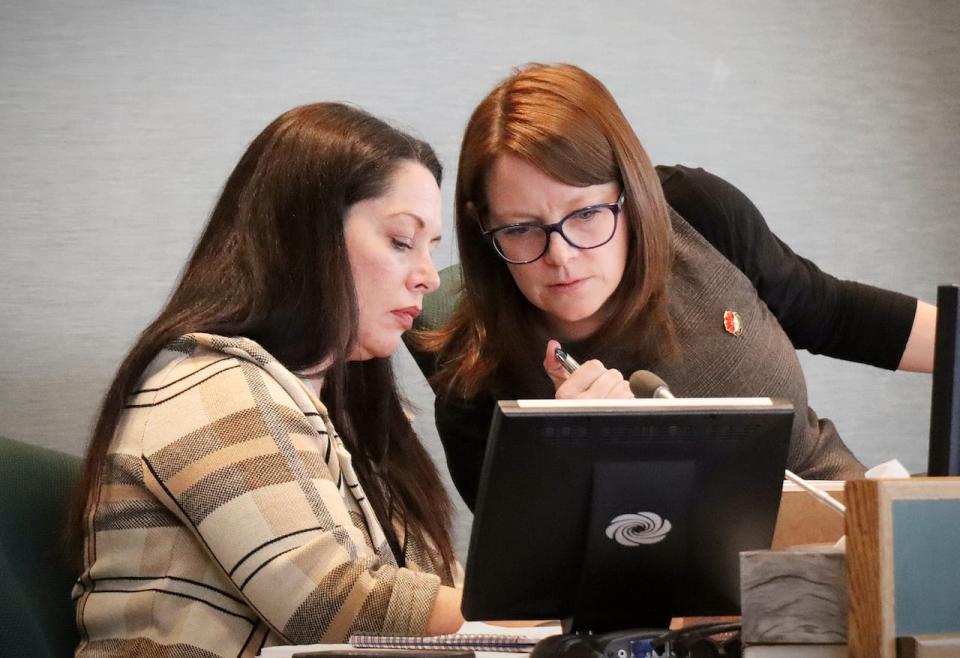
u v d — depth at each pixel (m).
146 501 3.43
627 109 7.09
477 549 2.69
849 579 2.30
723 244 4.90
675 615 2.89
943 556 2.31
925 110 7.35
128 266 6.61
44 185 6.57
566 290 4.30
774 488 2.75
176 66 6.66
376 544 3.59
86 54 6.60
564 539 2.71
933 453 2.73
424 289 3.96
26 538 3.84
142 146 6.63
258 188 3.78
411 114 6.86
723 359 4.69
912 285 7.40
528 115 4.22
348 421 4.23
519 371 4.71
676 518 2.72
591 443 2.61
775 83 7.23
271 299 3.67
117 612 3.41
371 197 3.80
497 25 6.93
